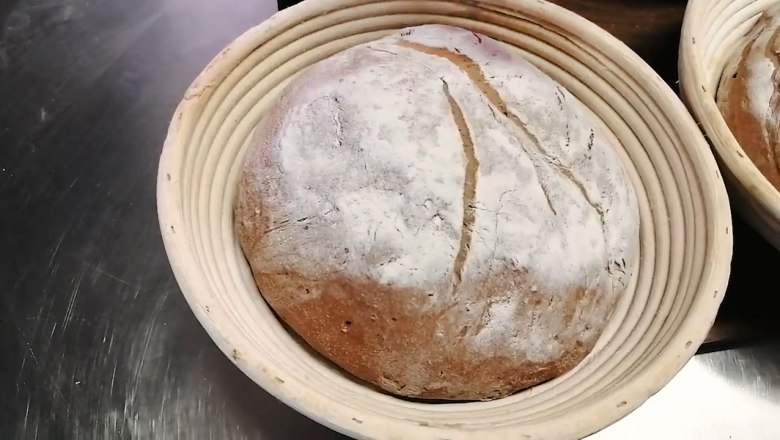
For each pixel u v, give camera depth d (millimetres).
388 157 315
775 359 400
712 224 326
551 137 340
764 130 384
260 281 325
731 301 395
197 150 327
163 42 508
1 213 429
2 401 370
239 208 338
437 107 331
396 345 305
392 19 387
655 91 361
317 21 369
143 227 429
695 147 343
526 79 354
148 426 370
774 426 386
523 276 311
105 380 380
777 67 394
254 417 374
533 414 289
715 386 393
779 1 429
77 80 488
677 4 482
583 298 323
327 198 314
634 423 380
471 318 306
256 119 364
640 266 352
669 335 302
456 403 317
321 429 373
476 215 312
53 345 388
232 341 271
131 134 466
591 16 473
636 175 370
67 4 520
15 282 406
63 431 365
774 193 333
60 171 448
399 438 262
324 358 321
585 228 330
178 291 407
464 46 363
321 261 309
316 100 337
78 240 423
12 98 477
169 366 385
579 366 327
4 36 503
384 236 306
